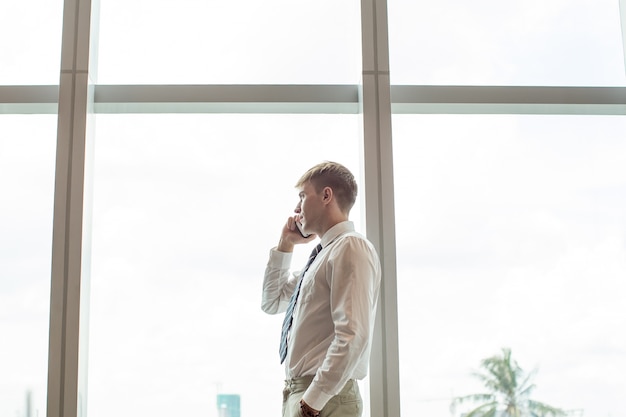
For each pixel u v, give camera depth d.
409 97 2.88
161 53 2.94
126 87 2.87
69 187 2.72
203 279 2.80
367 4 2.89
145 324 2.77
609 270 2.88
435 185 2.91
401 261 2.85
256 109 2.95
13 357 2.74
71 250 2.68
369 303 2.01
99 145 2.89
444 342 2.81
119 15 2.97
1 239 2.79
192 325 2.78
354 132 2.96
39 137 2.88
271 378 2.76
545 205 2.91
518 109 2.96
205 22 2.97
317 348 2.10
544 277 2.87
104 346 2.76
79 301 2.66
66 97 2.78
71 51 2.82
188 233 2.83
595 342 2.84
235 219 2.84
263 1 2.98
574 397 2.82
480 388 2.80
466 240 2.87
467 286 2.85
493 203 2.90
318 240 2.79
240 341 2.77
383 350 2.65
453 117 2.98
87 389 2.73
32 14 2.93
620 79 2.98
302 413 1.93
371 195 2.73
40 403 2.72
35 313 2.76
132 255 2.81
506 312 2.84
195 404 2.74
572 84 2.97
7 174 2.84
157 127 2.92
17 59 2.90
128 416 2.73
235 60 2.94
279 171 2.88
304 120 2.96
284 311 2.60
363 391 2.72
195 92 2.87
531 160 2.95
